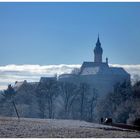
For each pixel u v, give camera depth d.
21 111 141.75
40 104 145.88
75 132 32.22
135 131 36.94
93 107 151.75
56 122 44.81
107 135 31.36
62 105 149.12
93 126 39.81
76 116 147.62
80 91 153.50
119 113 109.75
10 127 33.28
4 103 145.25
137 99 117.19
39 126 35.72
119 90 131.50
